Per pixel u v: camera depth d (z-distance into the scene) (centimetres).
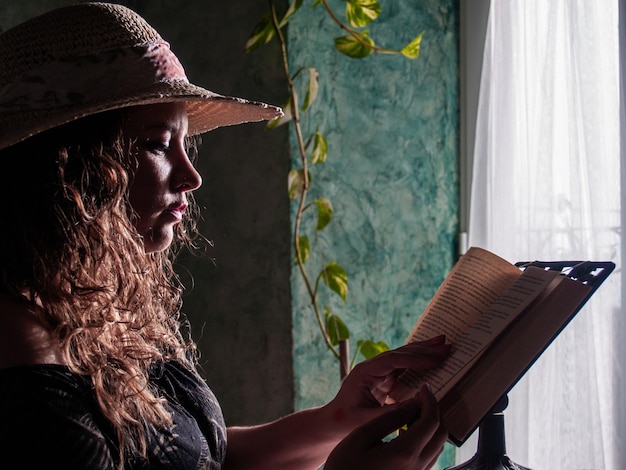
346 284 165
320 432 103
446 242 197
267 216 178
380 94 184
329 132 176
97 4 84
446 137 196
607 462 145
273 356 178
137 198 83
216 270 192
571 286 82
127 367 79
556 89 156
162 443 80
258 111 104
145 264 83
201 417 90
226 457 108
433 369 90
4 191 78
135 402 78
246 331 184
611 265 83
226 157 188
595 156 144
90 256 78
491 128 174
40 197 77
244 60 181
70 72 78
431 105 193
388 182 186
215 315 193
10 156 78
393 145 186
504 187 169
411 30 188
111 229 79
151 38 84
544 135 156
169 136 85
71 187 76
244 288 184
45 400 68
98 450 70
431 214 194
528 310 84
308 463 108
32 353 70
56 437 67
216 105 103
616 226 143
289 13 155
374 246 184
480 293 93
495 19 170
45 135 79
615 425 141
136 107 81
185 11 197
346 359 157
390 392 95
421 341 93
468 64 195
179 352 96
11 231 77
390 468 76
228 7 185
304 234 174
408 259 190
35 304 75
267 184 177
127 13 85
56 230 77
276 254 176
